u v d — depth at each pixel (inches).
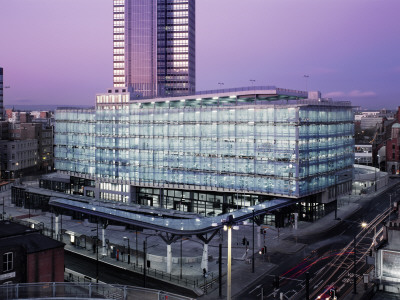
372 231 3531.0
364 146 7632.9
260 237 3253.0
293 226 3742.6
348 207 4571.9
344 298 2091.5
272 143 3816.4
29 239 2052.2
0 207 4889.3
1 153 7081.7
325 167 4097.0
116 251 2881.4
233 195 4165.8
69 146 5374.0
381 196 5206.7
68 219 4222.4
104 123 4985.2
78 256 2957.7
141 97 5310.0
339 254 2898.6
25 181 5748.0
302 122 3715.6
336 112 4301.2
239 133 4008.4
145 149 4658.0
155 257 2832.2
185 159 4379.9
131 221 2815.0
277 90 4207.7
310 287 2285.9
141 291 1411.2
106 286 1429.6
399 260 1427.2
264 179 3880.4
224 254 2942.9
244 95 4298.7
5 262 1895.9
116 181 4899.1
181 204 4512.8
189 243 3223.4
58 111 5467.5
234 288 2306.8
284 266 2672.2
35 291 1409.9
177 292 2261.3
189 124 4328.3
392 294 1375.5
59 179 5570.9
